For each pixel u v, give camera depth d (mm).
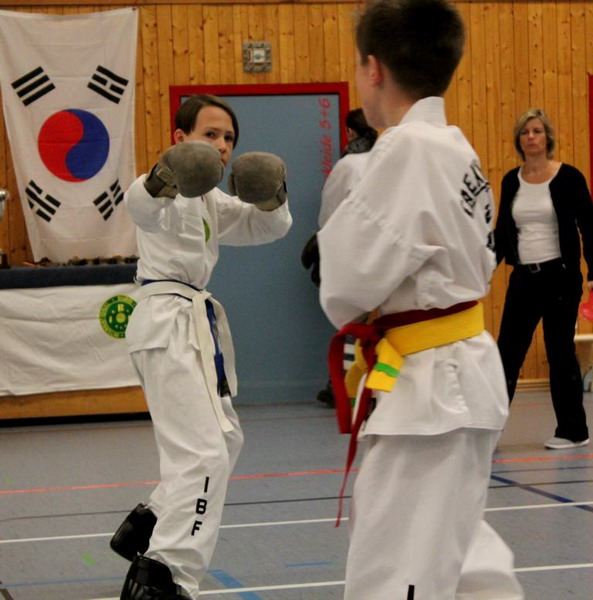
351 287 2008
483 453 2111
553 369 6016
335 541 3910
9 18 8344
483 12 9062
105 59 8469
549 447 6004
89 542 4012
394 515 2014
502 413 2115
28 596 3309
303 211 8797
